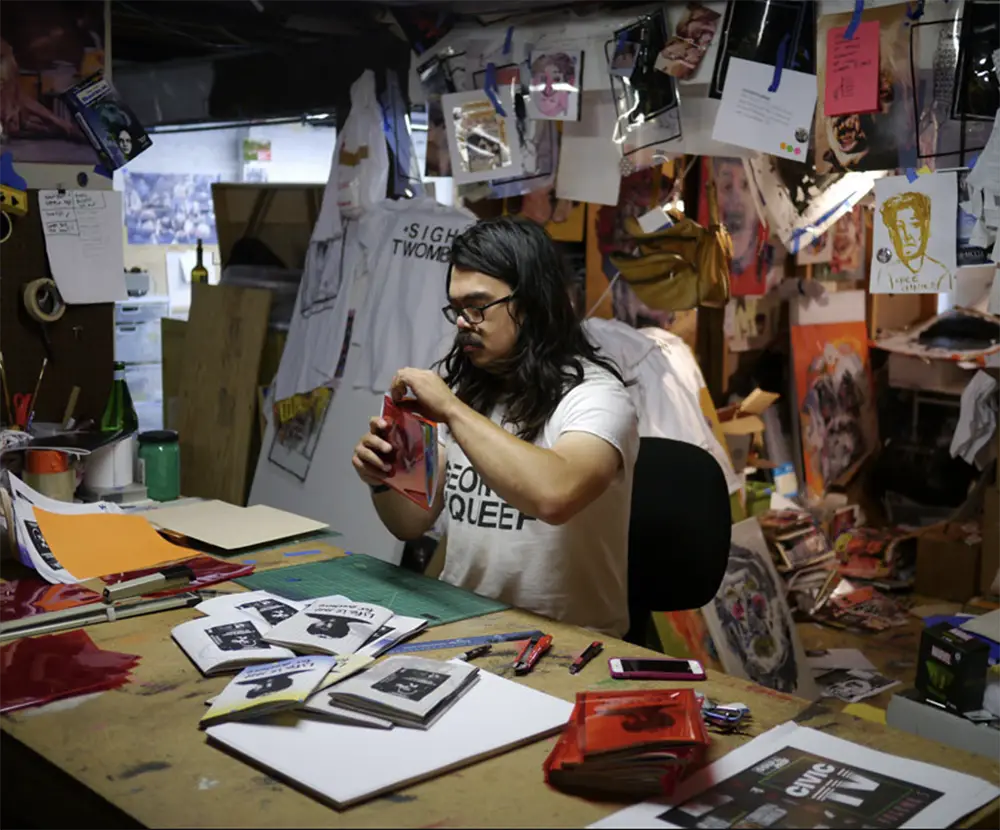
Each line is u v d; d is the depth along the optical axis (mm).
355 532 3264
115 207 2797
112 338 2840
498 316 1884
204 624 1669
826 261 4641
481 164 3039
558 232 3607
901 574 4539
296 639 1573
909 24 2268
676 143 2730
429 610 1799
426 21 3086
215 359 3855
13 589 1882
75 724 1347
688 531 2197
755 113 2461
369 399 3287
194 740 1304
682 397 3322
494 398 2020
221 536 2189
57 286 2727
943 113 2256
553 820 1122
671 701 1302
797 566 4078
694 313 3975
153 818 1115
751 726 1355
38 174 2691
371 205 3422
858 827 1107
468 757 1246
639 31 2658
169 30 3373
